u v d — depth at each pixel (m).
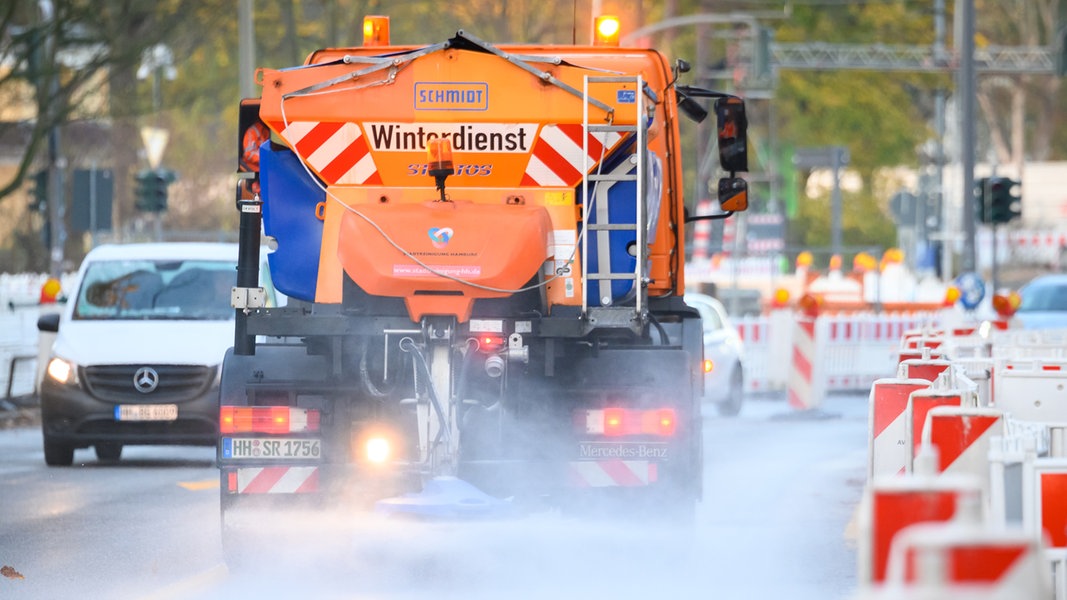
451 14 128.88
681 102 29.09
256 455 24.75
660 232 26.98
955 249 163.38
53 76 73.12
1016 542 10.18
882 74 167.88
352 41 114.94
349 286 24.28
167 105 91.06
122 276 43.31
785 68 152.00
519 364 24.31
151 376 40.16
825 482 37.38
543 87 25.02
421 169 25.25
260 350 25.38
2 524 30.77
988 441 17.91
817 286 111.81
